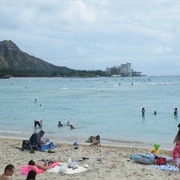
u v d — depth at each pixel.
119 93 85.69
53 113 42.66
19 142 20.20
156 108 47.62
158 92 87.88
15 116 39.47
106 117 37.75
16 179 11.79
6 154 16.27
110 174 12.47
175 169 13.15
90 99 66.38
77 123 32.72
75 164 13.43
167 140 23.19
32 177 9.45
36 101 60.84
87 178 11.91
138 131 27.42
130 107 49.66
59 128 29.09
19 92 96.25
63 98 69.88
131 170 13.09
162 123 32.50
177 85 136.25
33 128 29.34
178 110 44.56
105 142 22.00
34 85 157.62
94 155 16.16
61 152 16.84
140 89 105.81
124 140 22.94
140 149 18.19
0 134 25.59
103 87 126.12
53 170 13.00
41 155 16.03
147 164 14.20
